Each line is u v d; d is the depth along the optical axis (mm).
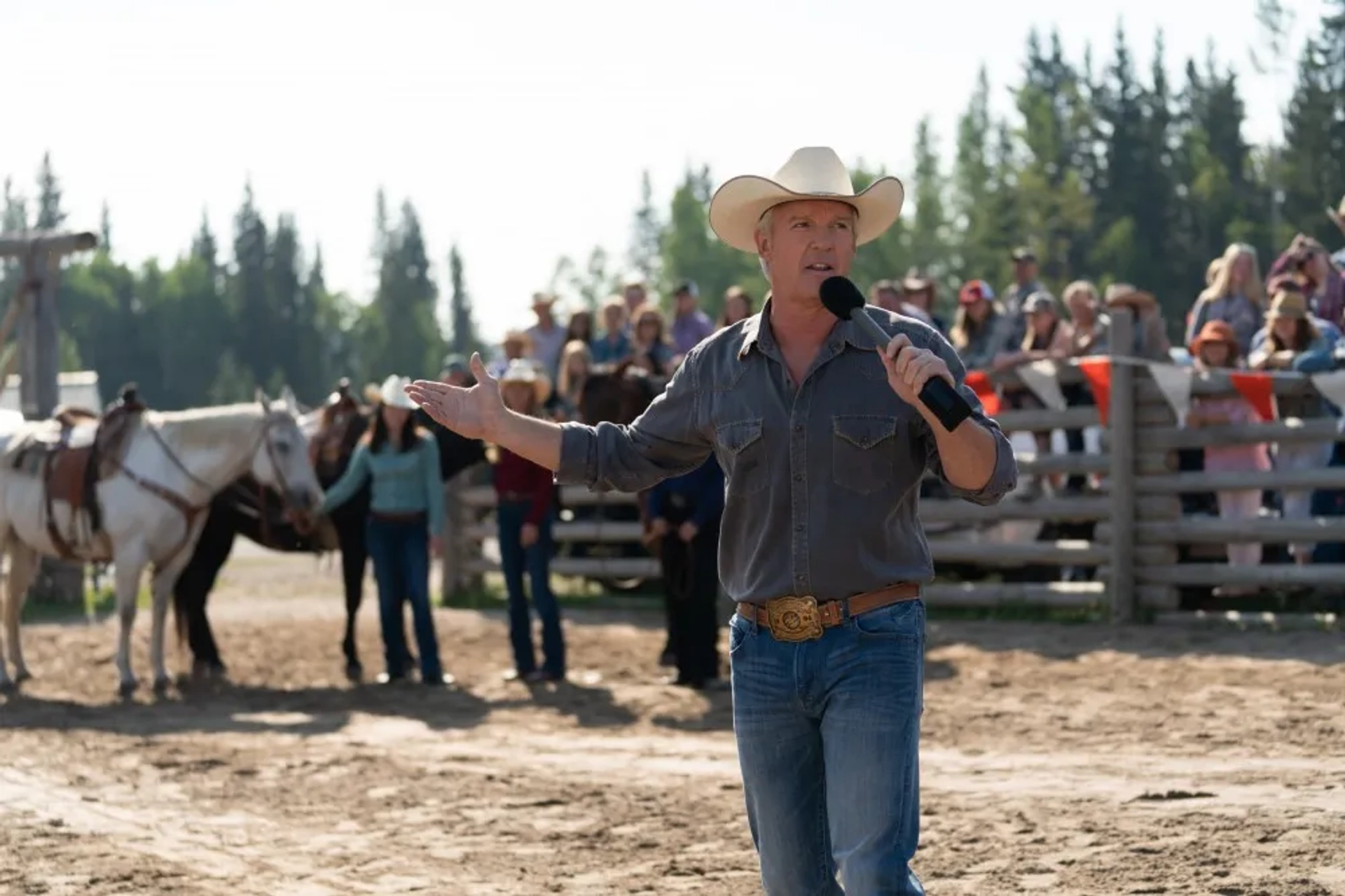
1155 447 19109
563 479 6512
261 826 10969
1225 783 10977
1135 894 8500
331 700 16688
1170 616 18875
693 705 15539
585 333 24000
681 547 16719
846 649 6000
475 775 12398
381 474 17625
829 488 6023
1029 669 16391
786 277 6160
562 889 9258
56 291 27469
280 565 34781
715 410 6250
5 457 18391
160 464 17516
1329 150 92188
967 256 104938
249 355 165000
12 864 10023
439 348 168625
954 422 5492
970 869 9188
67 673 19062
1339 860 8883
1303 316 18562
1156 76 105812
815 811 6262
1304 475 18031
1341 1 95312
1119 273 93188
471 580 24625
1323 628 17750
